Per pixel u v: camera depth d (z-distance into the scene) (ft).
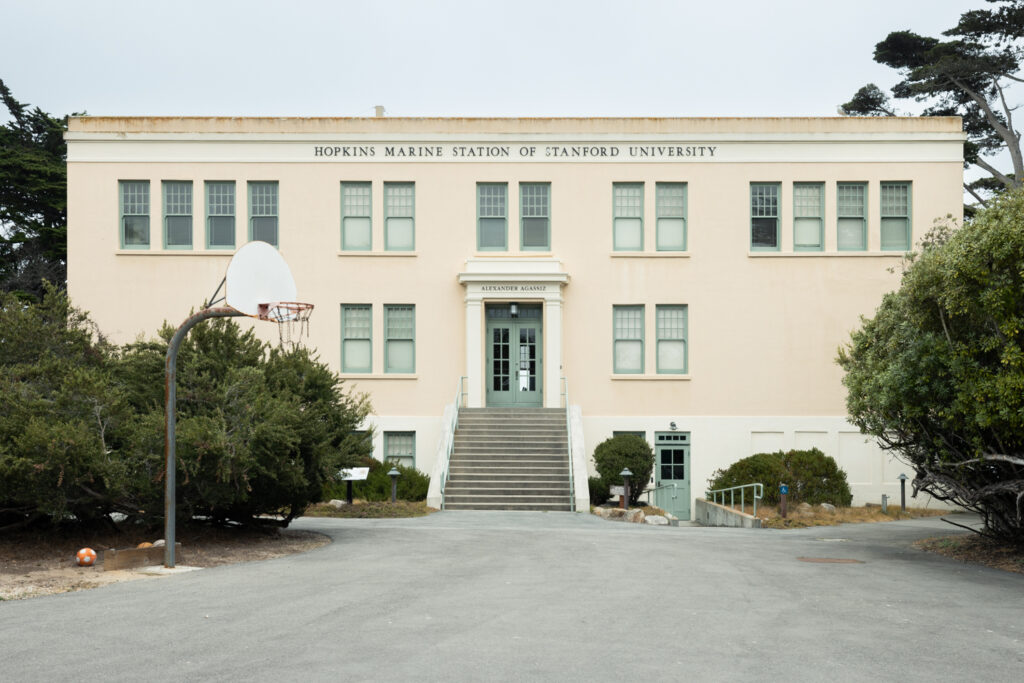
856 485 92.38
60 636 27.76
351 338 94.48
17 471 42.47
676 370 94.32
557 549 50.31
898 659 26.35
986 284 42.98
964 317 45.78
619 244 95.30
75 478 43.16
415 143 95.04
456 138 95.04
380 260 94.58
